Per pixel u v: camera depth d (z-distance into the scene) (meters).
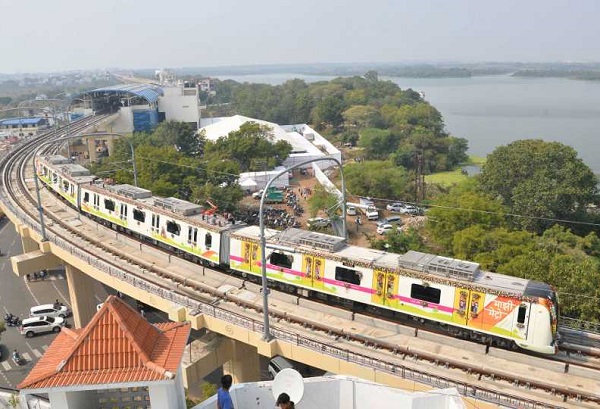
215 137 111.38
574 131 160.00
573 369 23.81
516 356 25.00
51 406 11.67
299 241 32.38
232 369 33.53
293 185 92.75
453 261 28.20
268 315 28.52
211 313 30.31
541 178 59.34
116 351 11.76
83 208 50.81
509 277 27.20
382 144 115.56
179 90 138.50
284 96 183.50
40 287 57.19
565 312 33.06
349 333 27.89
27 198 58.84
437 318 27.30
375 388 14.60
